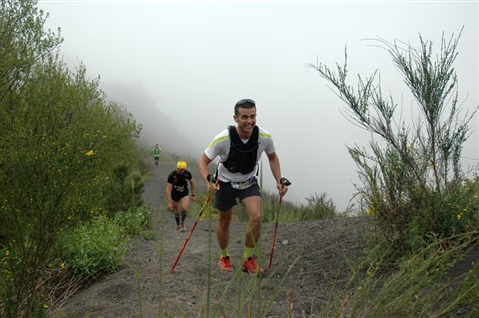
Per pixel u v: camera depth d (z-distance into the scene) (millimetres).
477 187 3902
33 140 2994
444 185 3770
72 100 7305
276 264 4266
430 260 1856
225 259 4062
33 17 7406
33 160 2713
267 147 3891
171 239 6957
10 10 7160
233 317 2043
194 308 2932
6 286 2490
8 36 7000
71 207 2848
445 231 3439
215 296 3193
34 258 2605
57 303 3275
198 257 4809
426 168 3730
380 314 1694
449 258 3180
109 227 5336
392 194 3703
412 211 3625
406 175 3678
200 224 9375
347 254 4203
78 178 2914
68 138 3238
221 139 3652
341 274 3654
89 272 3818
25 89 6922
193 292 3309
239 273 1477
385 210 3654
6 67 6676
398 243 3582
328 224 5852
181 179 8047
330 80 3791
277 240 5664
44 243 2609
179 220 8102
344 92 3758
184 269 4074
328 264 4023
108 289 3484
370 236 4133
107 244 4285
